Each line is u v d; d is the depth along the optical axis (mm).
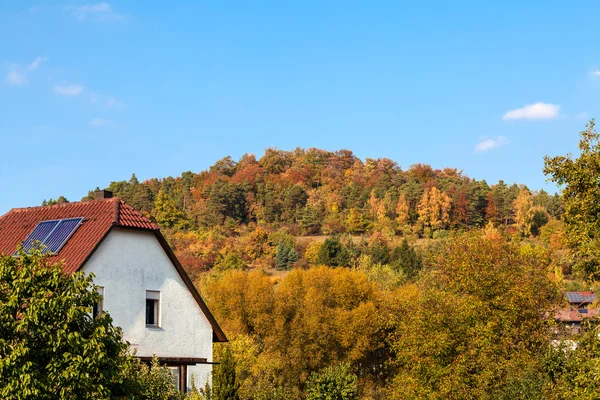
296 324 70938
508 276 45938
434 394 43250
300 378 69500
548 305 47031
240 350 60219
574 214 30188
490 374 41250
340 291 73188
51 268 20797
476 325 43719
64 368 19547
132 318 33438
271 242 170375
